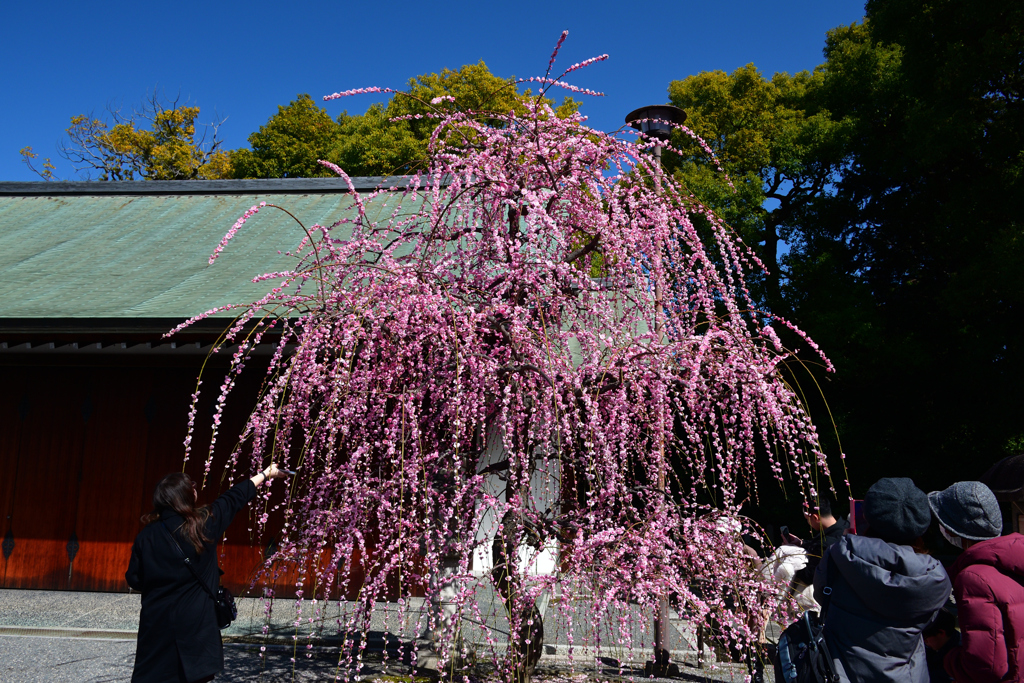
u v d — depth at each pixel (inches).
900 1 447.2
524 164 137.7
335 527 125.7
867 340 509.0
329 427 114.9
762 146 673.0
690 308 139.3
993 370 452.1
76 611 224.1
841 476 513.7
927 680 84.7
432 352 129.0
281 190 402.6
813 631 89.0
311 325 118.7
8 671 159.6
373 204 274.4
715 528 126.3
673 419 132.3
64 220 363.9
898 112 563.2
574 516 130.9
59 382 268.7
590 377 134.2
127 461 261.9
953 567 92.4
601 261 148.1
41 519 260.2
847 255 623.5
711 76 740.0
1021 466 101.3
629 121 213.5
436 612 125.0
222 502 116.1
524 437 132.6
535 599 124.6
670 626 218.7
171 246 313.3
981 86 404.2
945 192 534.6
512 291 138.8
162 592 108.3
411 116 144.3
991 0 384.5
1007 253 381.4
